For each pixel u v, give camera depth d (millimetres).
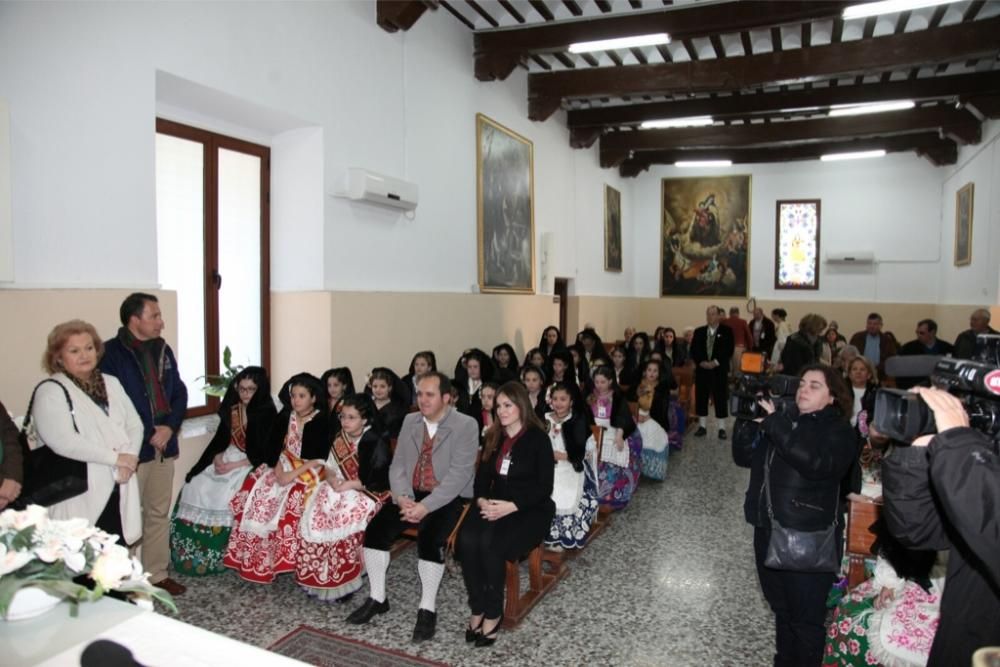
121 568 1536
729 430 8477
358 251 5410
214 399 4766
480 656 2996
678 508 5211
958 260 10734
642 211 14008
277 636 3139
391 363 5727
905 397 1617
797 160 12430
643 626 3297
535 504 3270
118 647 1363
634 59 8336
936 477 1448
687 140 11039
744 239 13414
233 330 4930
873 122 10055
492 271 7566
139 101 3672
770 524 2453
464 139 6988
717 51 7555
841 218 12891
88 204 3426
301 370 5133
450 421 3416
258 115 4668
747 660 2994
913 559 2287
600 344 8023
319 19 4941
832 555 2344
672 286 13875
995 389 1477
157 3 3752
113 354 3229
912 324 12477
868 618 2445
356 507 3506
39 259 3217
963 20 6871
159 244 4395
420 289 6250
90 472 2795
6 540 1457
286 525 3561
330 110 5055
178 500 3838
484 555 3086
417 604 3510
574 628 3271
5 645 1374
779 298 13273
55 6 3258
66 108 3316
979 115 8531
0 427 2574
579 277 10672
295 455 3734
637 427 5578
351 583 3504
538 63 8258
